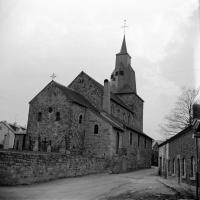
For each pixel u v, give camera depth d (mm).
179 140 18172
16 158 15984
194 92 40594
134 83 51688
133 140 39531
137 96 51094
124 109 44125
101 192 14359
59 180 19438
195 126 12914
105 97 36062
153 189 14781
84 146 31844
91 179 21062
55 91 31688
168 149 23156
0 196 12125
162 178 23688
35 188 15312
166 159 24156
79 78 38312
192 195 13055
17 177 15945
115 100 39719
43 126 31266
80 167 23500
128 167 36188
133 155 39031
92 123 32188
